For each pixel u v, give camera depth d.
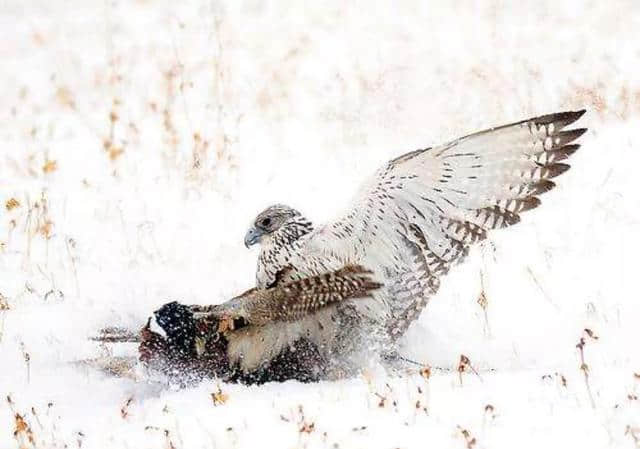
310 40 26.30
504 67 23.11
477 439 10.17
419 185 12.62
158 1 30.36
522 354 13.03
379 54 24.25
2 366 13.16
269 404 11.39
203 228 17.05
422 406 10.91
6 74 25.50
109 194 18.33
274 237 13.12
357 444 10.27
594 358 12.26
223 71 24.19
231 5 29.56
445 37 25.70
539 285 14.31
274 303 12.66
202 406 11.56
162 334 13.22
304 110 21.64
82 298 14.91
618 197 16.44
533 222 16.02
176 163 19.20
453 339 13.46
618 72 22.19
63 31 28.38
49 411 11.92
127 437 10.91
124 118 21.84
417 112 20.59
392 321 12.87
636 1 27.44
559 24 26.00
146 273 15.65
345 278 12.66
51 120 22.25
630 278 14.34
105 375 12.93
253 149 19.80
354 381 12.21
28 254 16.02
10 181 18.94
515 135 12.65
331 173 18.59
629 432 10.00
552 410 10.59
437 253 12.81
